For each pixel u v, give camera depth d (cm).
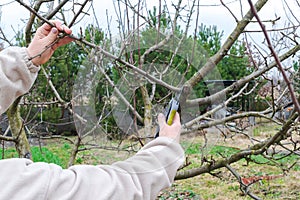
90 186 85
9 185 81
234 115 250
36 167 86
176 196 621
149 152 92
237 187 683
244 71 501
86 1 222
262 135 439
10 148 687
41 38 110
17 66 97
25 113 413
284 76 72
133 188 86
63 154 794
